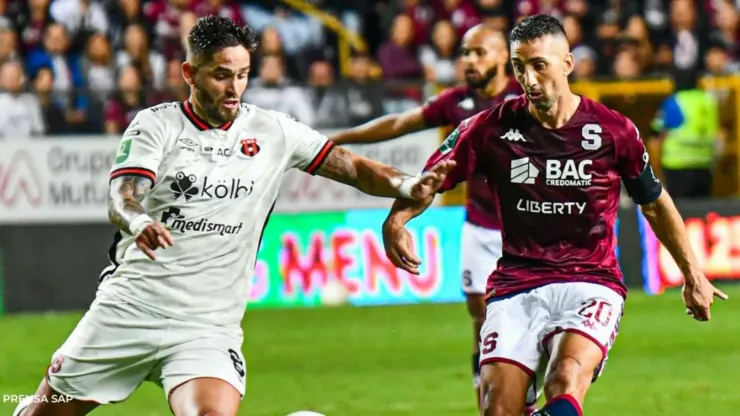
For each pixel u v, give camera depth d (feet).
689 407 104.47
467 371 123.65
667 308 162.91
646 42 207.82
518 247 70.49
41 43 191.62
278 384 118.93
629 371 122.31
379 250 174.19
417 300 174.40
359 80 185.47
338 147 68.64
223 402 62.28
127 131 65.10
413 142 172.76
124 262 66.18
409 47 200.03
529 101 69.15
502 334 68.18
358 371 125.08
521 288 69.67
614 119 68.80
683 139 182.29
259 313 166.50
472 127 70.44
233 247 65.72
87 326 66.69
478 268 96.53
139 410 107.45
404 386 116.47
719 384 114.83
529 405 69.05
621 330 147.23
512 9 214.48
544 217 69.56
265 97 174.09
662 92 182.39
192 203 64.75
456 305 170.50
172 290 65.21
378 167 68.95
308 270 173.06
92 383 66.95
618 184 70.08
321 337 146.72
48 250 170.30
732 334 143.23
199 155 64.85
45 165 169.58
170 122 65.00
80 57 192.13
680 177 182.91
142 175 63.62
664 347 135.74
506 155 69.67
